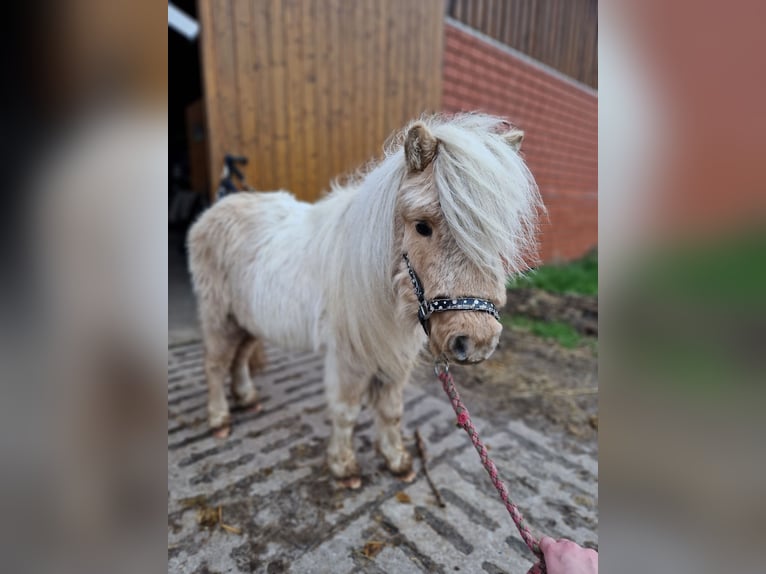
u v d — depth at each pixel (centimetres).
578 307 465
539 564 88
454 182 95
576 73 693
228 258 193
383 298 130
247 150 340
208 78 312
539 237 116
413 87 450
